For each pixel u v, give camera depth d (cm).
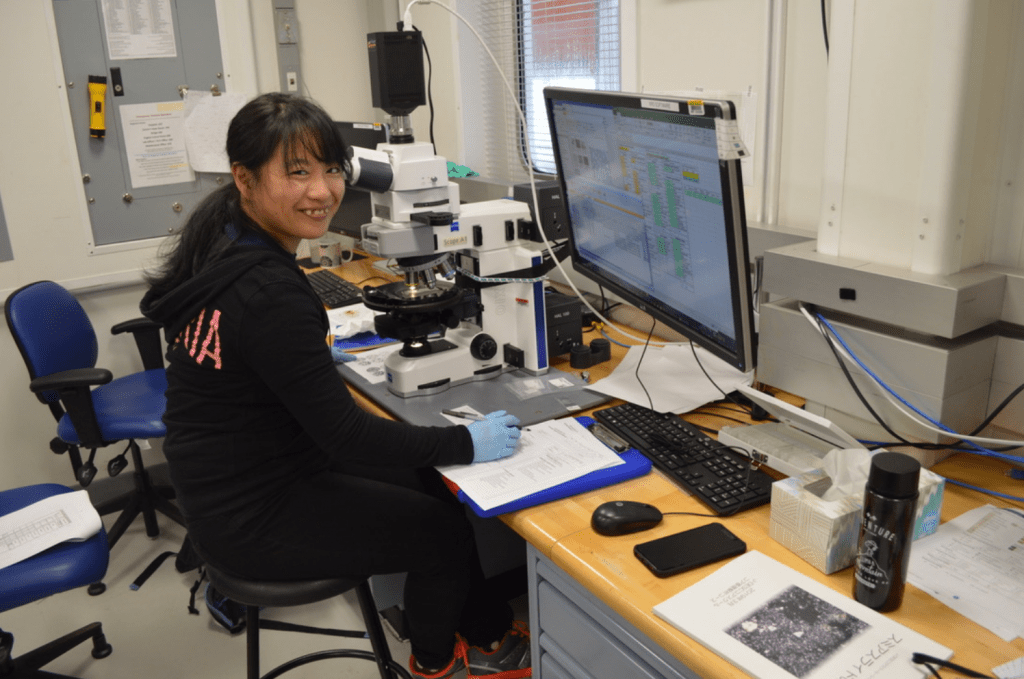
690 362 176
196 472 132
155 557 253
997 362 127
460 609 157
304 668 202
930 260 125
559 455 138
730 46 181
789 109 171
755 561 106
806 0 162
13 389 273
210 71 283
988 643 90
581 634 120
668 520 120
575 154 168
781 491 110
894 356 126
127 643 213
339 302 235
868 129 130
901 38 122
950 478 126
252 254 124
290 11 294
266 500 134
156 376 260
